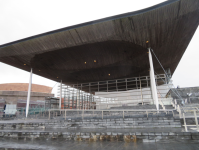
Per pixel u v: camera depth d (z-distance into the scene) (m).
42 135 6.85
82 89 29.41
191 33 13.32
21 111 25.81
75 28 13.20
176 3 10.30
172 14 11.11
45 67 21.56
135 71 23.55
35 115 19.95
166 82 20.34
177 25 12.10
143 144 5.12
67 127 8.90
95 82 26.08
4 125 9.82
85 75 25.48
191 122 7.61
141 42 14.49
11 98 36.81
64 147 5.07
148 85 24.31
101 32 13.31
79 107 24.89
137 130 6.88
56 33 13.85
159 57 18.42
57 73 24.25
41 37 14.45
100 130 7.45
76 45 15.07
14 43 15.45
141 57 18.25
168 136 5.42
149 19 11.67
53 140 6.35
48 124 9.45
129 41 14.45
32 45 15.52
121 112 12.92
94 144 5.39
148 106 16.11
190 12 10.77
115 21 12.17
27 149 4.95
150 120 7.91
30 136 6.95
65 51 17.06
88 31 13.34
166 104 16.56
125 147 4.80
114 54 18.14
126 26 12.45
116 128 8.13
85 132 6.42
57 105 27.20
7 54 17.02
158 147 4.66
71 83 30.23
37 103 33.94
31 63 19.91
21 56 17.53
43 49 15.91
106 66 21.47
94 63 20.62
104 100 23.69
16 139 6.81
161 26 12.20
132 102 21.94
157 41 14.33
